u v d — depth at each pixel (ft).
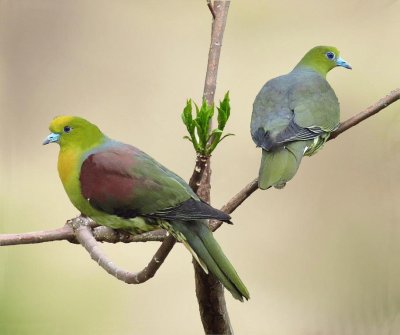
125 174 22.77
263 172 29.91
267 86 33.22
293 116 31.60
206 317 22.71
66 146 23.86
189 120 16.97
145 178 22.57
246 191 21.65
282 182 29.71
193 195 22.00
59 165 23.93
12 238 20.68
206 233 21.33
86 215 23.68
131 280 19.34
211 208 21.30
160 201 22.18
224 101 17.11
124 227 23.17
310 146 31.48
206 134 16.90
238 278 20.72
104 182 22.91
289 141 30.89
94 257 20.49
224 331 22.89
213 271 20.77
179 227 21.67
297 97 32.24
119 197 22.56
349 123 24.67
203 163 16.98
